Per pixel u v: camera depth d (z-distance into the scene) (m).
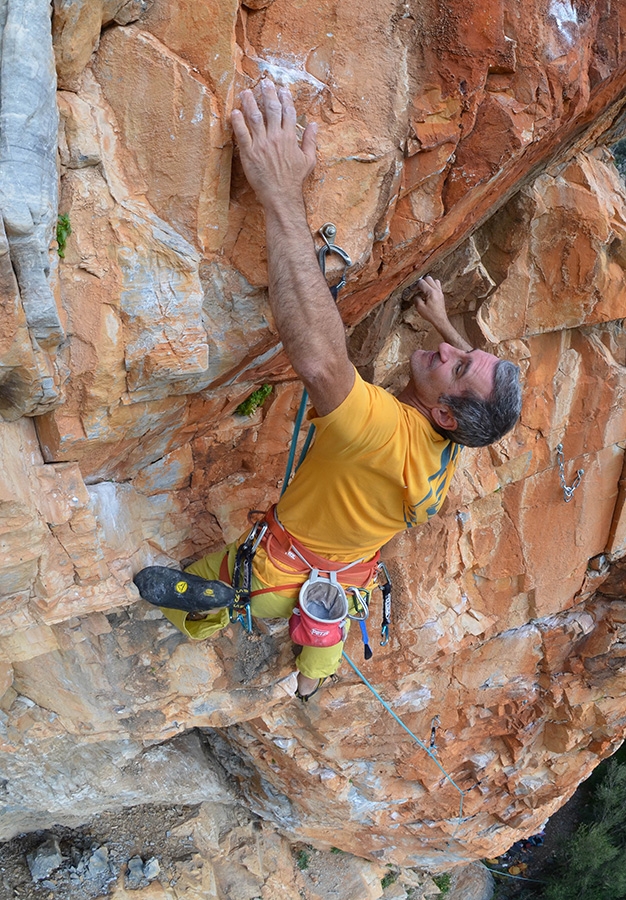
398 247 2.67
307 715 5.85
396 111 2.36
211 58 2.03
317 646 2.95
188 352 2.32
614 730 6.85
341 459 2.47
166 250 2.17
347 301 2.92
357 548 2.86
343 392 2.24
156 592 3.05
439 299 3.20
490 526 5.17
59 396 2.21
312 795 7.18
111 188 2.09
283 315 2.12
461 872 12.18
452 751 6.79
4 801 6.18
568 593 5.74
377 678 5.54
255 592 3.02
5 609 2.71
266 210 2.12
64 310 2.09
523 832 8.72
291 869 9.01
